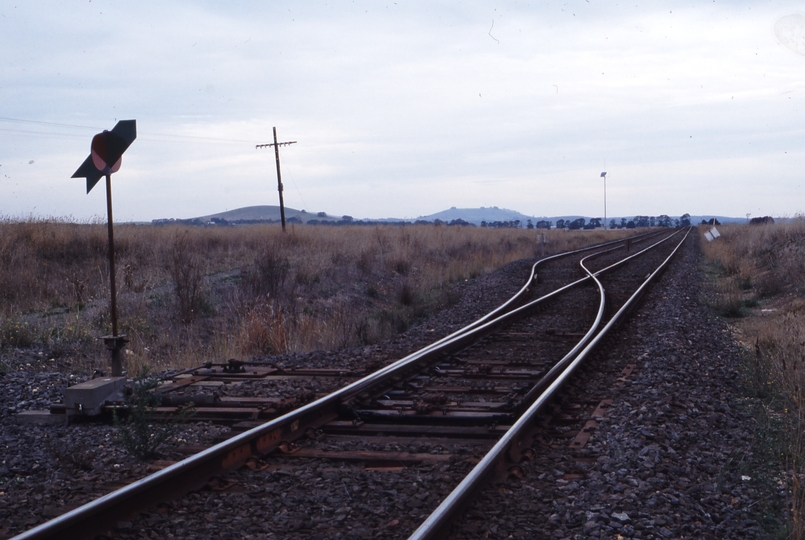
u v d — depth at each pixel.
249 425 6.81
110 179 8.36
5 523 4.62
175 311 14.92
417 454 6.01
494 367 10.01
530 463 5.67
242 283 17.72
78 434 6.97
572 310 16.30
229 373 9.91
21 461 6.02
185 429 7.00
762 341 10.72
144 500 4.82
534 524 4.54
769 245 30.38
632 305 16.30
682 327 13.02
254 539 4.38
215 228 34.44
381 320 15.59
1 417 7.72
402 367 8.95
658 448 5.92
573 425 6.91
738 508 4.84
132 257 20.08
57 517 4.25
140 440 6.17
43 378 9.56
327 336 13.27
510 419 6.93
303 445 6.36
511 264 31.16
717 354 10.84
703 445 6.19
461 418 7.02
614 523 4.47
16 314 13.93
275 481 5.42
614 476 5.33
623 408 7.34
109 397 7.81
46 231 20.89
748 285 21.64
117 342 8.38
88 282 17.14
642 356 10.32
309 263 21.50
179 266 16.95
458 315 16.19
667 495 4.95
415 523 4.54
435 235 40.91
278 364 10.70
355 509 4.83
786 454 5.72
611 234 86.38
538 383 7.83
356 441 6.54
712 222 85.06
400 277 24.19
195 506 4.88
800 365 7.62
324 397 7.26
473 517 4.57
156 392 8.03
